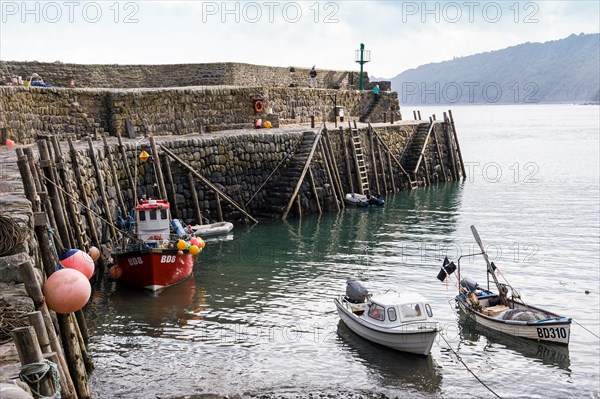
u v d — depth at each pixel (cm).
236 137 3584
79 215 2181
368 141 4738
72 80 3859
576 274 2531
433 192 4938
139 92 3578
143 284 2238
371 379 1576
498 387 1554
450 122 5734
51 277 1022
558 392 1535
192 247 2314
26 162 1352
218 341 1786
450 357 1734
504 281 2438
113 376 1532
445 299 2195
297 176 3775
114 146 2966
